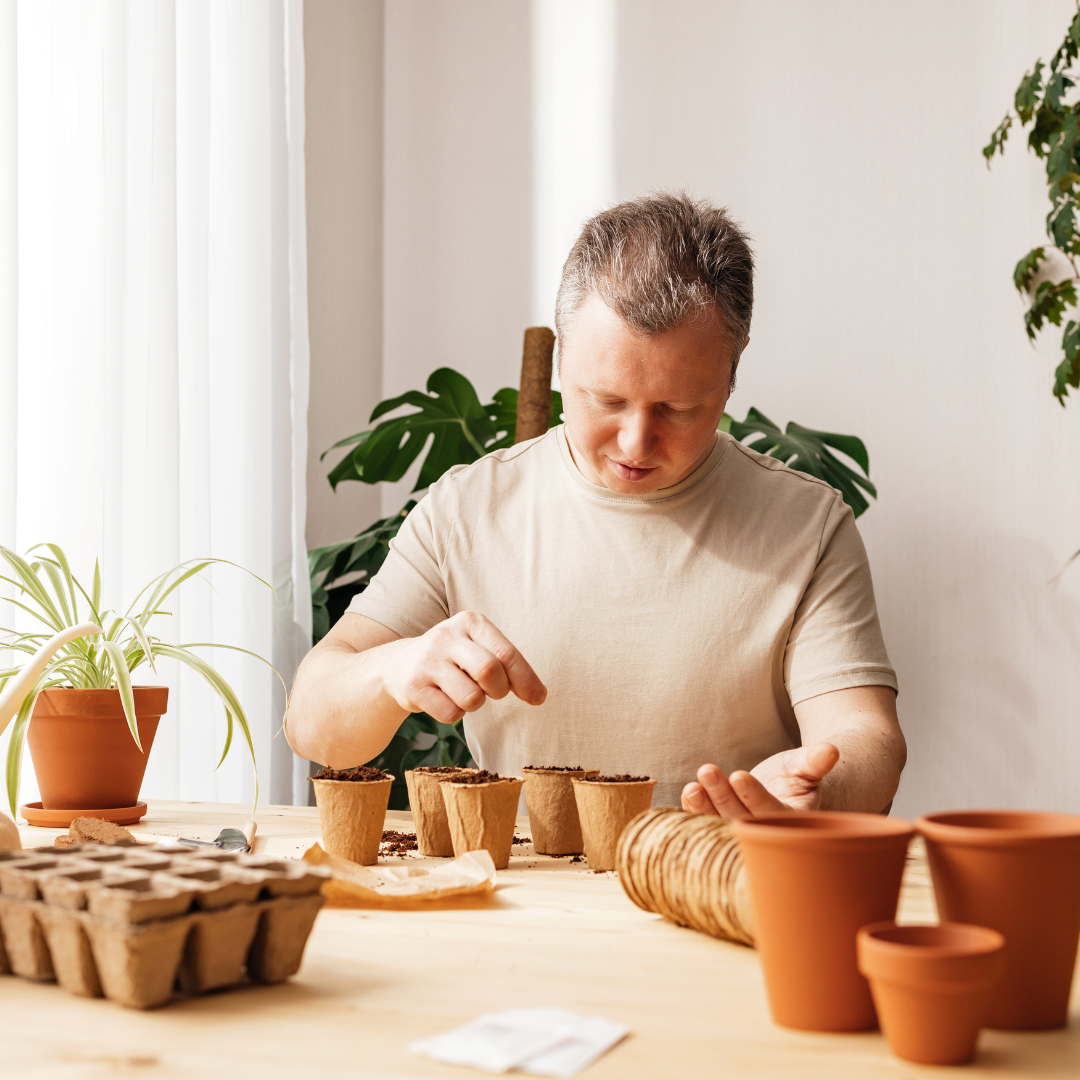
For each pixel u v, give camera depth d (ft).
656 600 4.39
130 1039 1.54
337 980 1.83
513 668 3.06
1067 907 1.57
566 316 3.77
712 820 2.23
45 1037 1.55
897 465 8.25
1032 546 7.93
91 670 3.88
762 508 4.49
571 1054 1.45
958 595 8.08
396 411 9.54
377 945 2.07
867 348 8.36
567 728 4.46
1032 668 7.91
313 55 8.68
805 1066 1.43
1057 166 7.38
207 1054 1.48
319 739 3.96
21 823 3.71
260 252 7.14
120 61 5.65
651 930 2.20
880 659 4.24
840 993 1.55
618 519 4.47
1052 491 7.90
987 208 8.11
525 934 2.17
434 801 3.09
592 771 3.22
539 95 9.28
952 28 8.23
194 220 6.36
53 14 5.43
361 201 9.33
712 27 8.82
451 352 9.46
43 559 4.04
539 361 7.21
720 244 3.63
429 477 8.22
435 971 1.90
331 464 8.89
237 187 7.05
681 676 4.34
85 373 5.48
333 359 8.95
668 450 3.84
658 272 3.48
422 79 9.59
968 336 8.13
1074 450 7.86
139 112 5.86
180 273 6.32
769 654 4.32
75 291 5.47
